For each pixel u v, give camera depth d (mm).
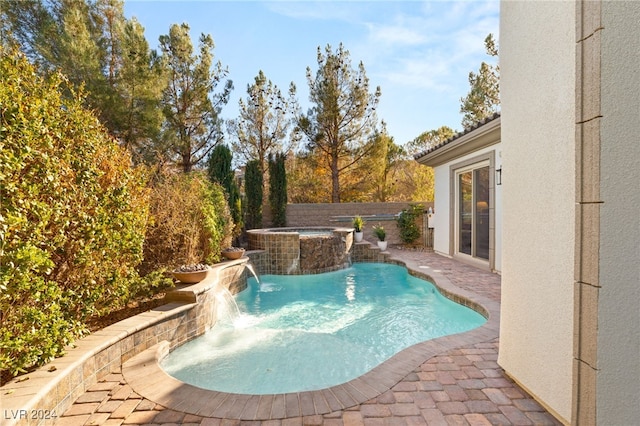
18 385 2504
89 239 3791
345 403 2764
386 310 6469
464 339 4078
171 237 6781
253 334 5156
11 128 2766
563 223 2375
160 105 13766
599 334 2035
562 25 2357
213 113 15508
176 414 2664
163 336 4258
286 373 3807
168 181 7680
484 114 15336
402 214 13961
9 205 2701
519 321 2920
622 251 2035
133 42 11664
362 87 16203
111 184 4262
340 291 8008
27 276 2758
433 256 10977
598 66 2018
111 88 11133
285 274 9734
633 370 2051
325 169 18172
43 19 10828
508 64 3051
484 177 8617
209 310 5438
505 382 3066
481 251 8828
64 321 3094
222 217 9164
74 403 2822
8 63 3188
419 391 2930
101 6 11969
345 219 15125
